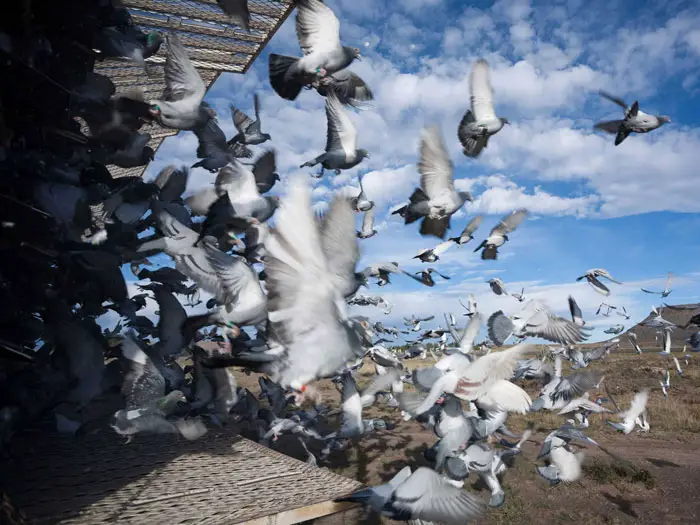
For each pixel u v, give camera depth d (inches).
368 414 276.5
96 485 80.4
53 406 86.4
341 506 79.7
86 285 84.7
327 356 45.5
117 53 98.2
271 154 111.9
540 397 144.8
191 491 81.5
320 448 207.3
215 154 103.0
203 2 152.6
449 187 83.4
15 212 70.6
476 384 79.0
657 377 390.9
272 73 83.9
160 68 177.8
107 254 79.4
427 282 118.0
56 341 85.5
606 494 158.9
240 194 102.0
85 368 87.3
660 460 194.1
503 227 126.0
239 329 72.7
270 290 44.3
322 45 83.1
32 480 80.4
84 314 99.0
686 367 441.4
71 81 90.4
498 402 92.2
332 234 43.3
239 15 74.1
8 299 74.5
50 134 87.8
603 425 245.4
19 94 77.0
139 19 157.6
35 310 84.6
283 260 43.7
